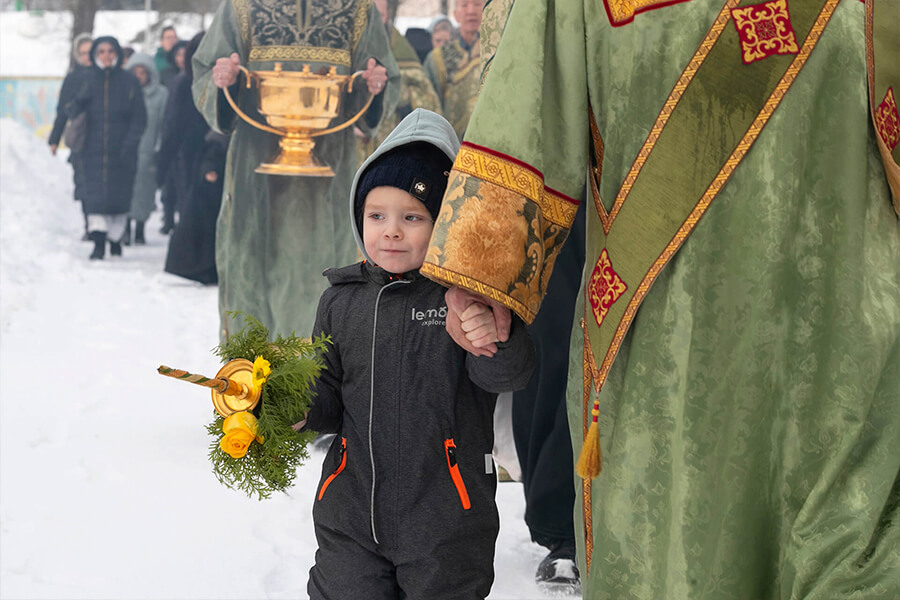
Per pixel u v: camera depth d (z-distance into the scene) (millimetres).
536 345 3262
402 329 2285
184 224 10336
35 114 29922
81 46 12812
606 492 2074
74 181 12617
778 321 1964
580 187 2090
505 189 1976
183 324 8617
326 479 2322
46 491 4281
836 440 1959
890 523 1963
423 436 2248
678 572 1958
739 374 1963
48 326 8312
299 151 5816
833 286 1971
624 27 2027
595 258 2109
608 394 2102
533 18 2035
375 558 2275
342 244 5973
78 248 13266
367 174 2305
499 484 4480
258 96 5738
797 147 1956
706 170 1970
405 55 7219
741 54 1971
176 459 4750
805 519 1945
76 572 3438
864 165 1997
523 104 2006
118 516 3992
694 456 1955
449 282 1949
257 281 5953
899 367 1998
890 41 2057
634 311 2006
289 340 2180
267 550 3656
